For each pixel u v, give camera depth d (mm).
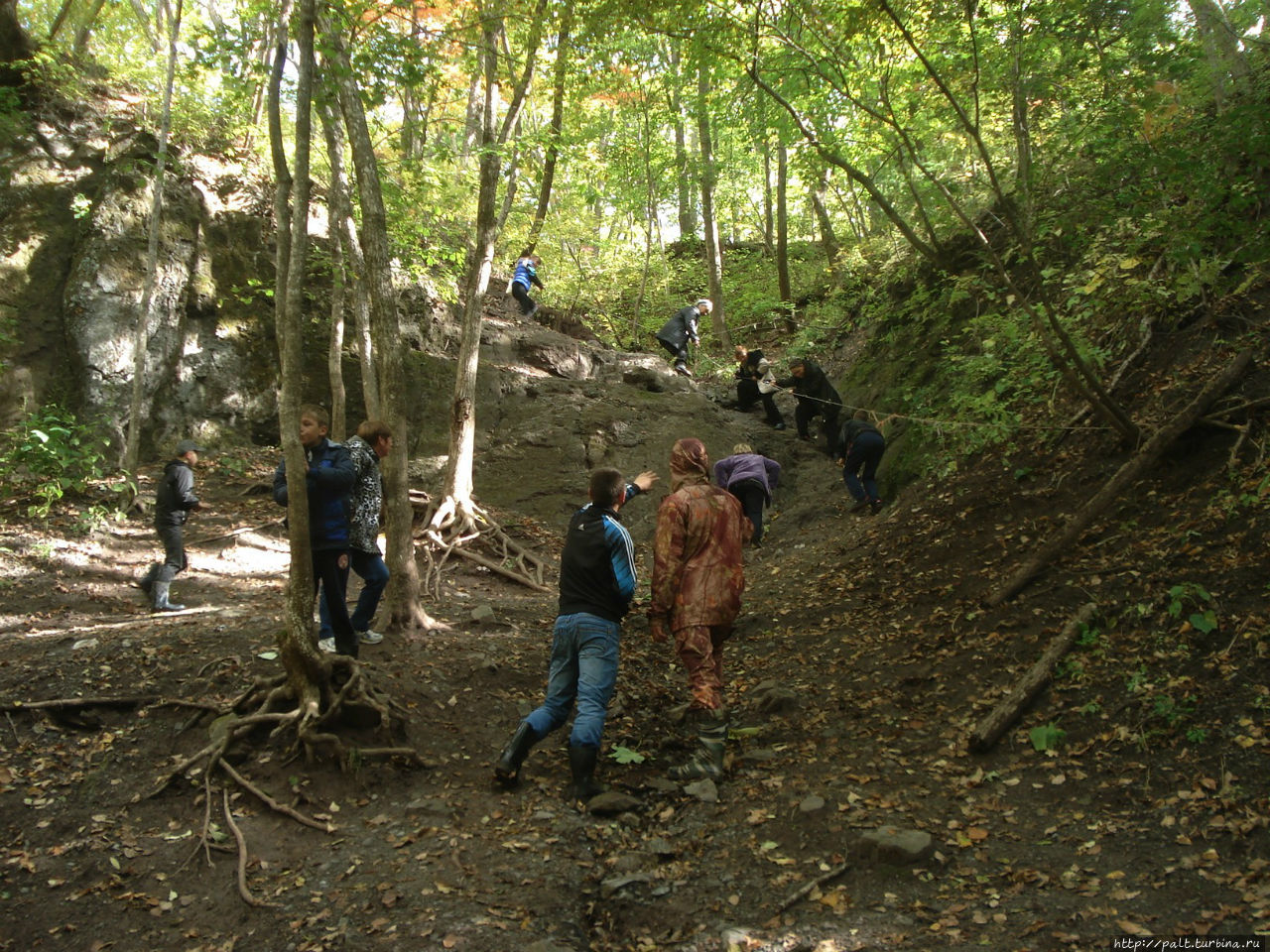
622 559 4434
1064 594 5430
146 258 10578
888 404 10938
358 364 11789
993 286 9555
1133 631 4832
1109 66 6379
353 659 4758
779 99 6648
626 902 3406
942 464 8430
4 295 9875
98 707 4672
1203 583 4828
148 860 3602
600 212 20875
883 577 6973
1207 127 5699
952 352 9484
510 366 13156
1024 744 4383
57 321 10062
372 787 4203
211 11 13562
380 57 5992
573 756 4207
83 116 11008
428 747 4598
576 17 7914
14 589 7047
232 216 11516
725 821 4016
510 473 11102
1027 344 7570
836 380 13703
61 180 10609
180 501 7113
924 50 7055
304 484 4504
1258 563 4742
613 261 17828
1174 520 5465
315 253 11719
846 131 9562
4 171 10258
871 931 3105
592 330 16812
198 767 4191
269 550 8820
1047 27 6344
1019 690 4637
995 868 3451
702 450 4898
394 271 12312
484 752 4676
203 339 10977
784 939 3082
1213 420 5773
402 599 6215
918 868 3467
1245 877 3156
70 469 9148
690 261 19750
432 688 5160
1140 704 4320
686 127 19797
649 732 5074
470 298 9461
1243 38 7324
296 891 3410
